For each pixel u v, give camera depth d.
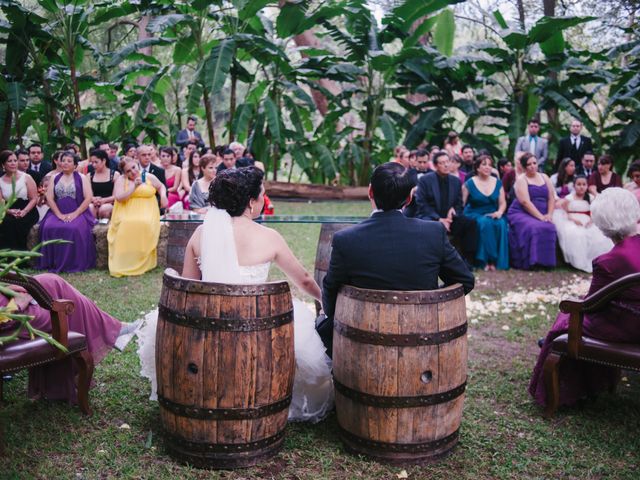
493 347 4.78
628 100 12.50
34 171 8.65
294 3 12.70
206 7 11.87
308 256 8.07
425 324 2.80
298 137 13.76
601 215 3.41
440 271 3.11
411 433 2.87
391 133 13.58
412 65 13.58
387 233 3.00
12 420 3.22
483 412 3.52
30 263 7.52
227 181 3.02
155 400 3.49
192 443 2.81
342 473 2.81
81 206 7.40
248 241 3.04
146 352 3.38
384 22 13.63
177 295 2.76
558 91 13.43
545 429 3.32
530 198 8.27
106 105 17.39
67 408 3.40
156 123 14.09
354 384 2.89
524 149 11.30
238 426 2.78
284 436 3.01
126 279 6.86
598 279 3.43
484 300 6.49
